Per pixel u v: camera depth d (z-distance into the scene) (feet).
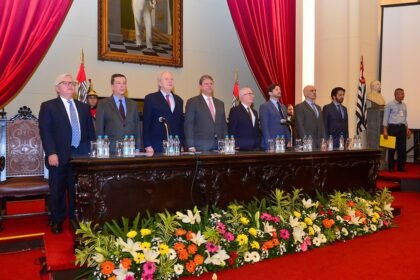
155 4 22.61
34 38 18.01
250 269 10.21
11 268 10.96
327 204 13.30
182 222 10.53
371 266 10.39
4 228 13.21
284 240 11.35
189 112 14.17
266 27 23.39
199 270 9.75
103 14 20.95
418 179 22.40
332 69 23.75
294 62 24.11
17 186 13.08
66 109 12.39
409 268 10.25
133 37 21.93
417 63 29.09
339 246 12.27
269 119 15.51
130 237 9.39
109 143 12.87
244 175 12.15
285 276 9.68
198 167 11.35
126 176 10.25
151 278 8.97
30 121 15.79
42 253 12.17
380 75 30.01
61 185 12.04
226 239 10.42
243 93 15.31
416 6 29.01
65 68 20.21
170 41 23.17
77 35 20.53
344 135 18.52
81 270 9.34
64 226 12.92
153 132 13.37
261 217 11.44
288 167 13.20
